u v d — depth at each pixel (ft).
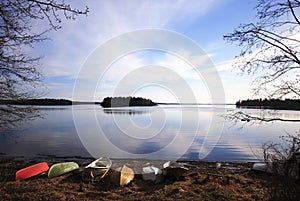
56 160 30.14
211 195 15.58
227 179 18.60
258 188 16.70
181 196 15.42
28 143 42.32
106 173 19.01
